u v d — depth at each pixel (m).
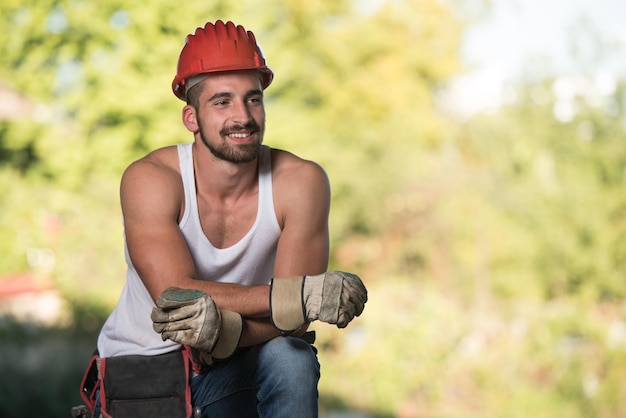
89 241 16.66
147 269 4.00
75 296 16.19
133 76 16.98
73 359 14.34
